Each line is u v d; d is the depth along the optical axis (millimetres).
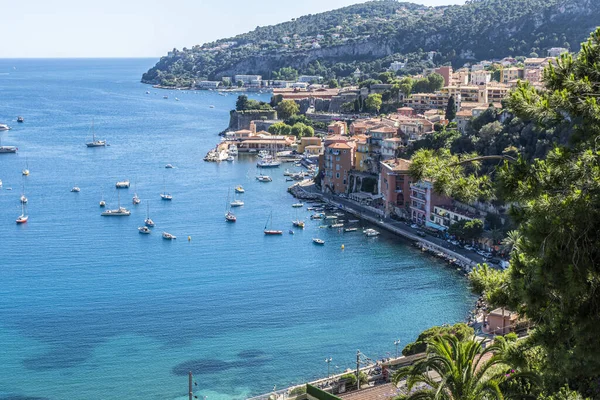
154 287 148875
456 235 173625
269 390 104562
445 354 45875
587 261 31125
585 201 30969
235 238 188125
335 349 118188
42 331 126125
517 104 36062
